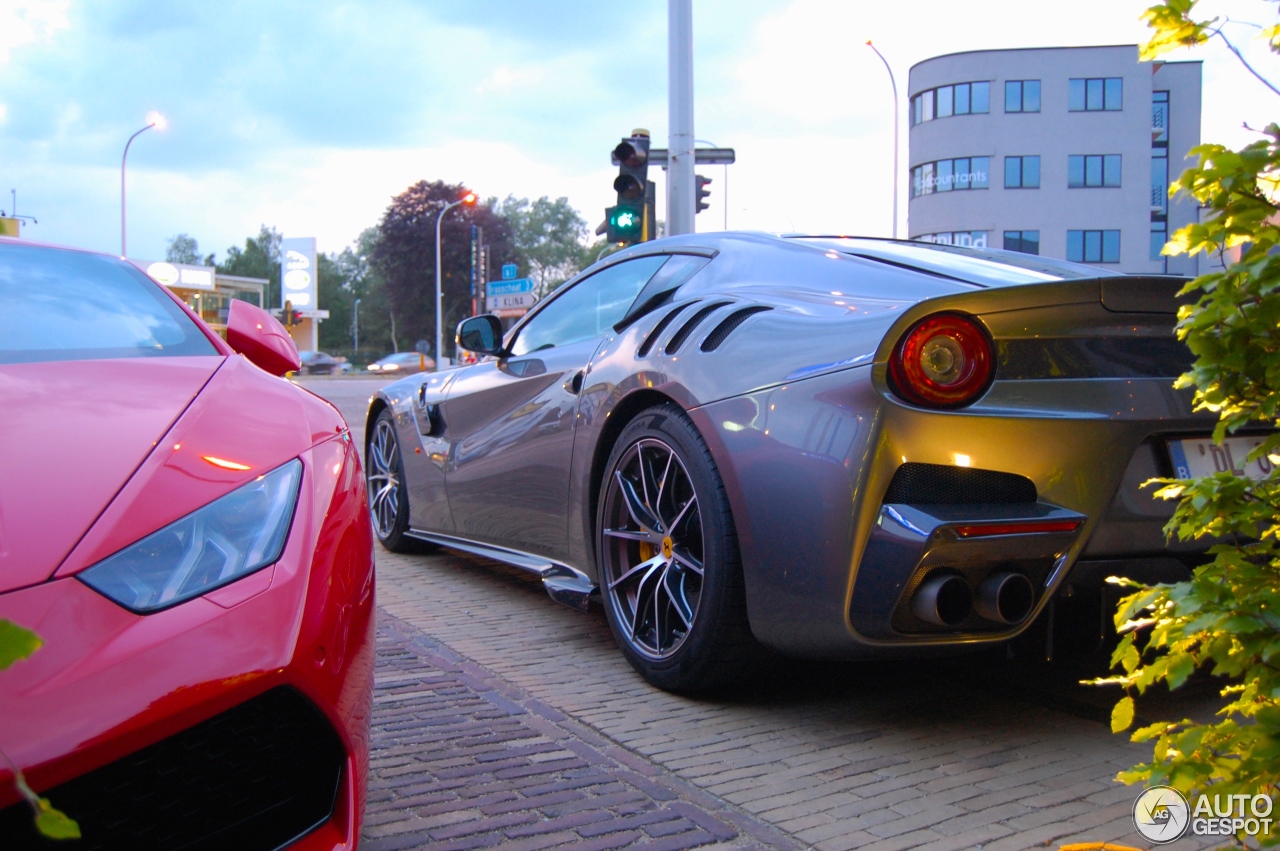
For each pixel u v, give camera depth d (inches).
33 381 72.2
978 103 1779.0
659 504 108.0
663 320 112.7
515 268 1061.8
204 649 54.0
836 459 85.3
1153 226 1916.8
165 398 72.1
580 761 89.7
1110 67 1750.7
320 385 1395.2
